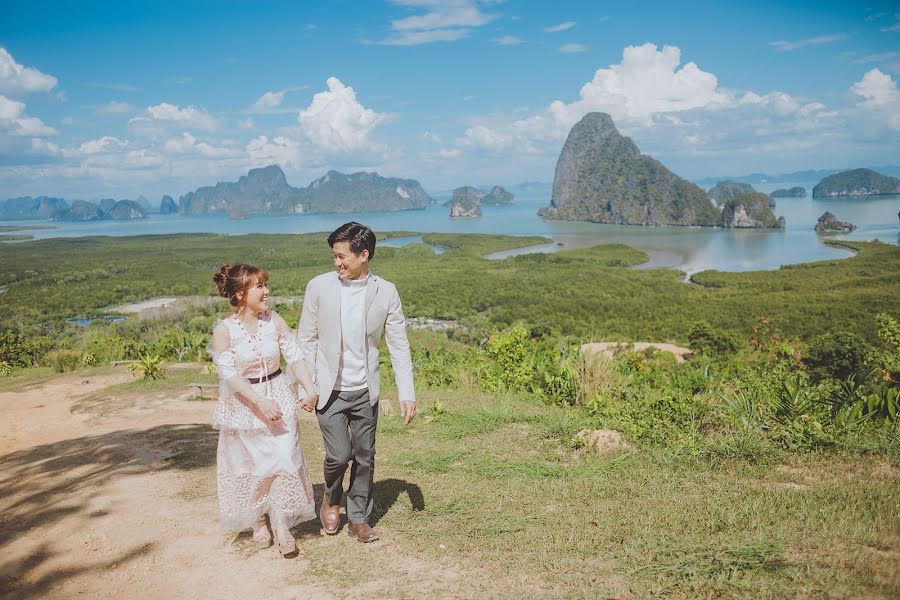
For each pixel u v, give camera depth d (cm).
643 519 316
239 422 304
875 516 295
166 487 412
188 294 12938
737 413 512
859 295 8894
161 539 324
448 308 10344
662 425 504
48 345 2048
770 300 9012
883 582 222
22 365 1803
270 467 301
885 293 8894
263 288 305
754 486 361
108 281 14675
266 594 263
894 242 19325
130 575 285
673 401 540
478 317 9575
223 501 306
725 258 16850
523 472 417
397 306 315
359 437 312
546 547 291
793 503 321
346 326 300
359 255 296
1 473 482
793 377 634
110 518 356
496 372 880
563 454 464
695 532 296
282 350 314
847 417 479
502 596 244
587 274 13738
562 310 9338
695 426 497
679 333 6675
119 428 680
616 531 304
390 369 1026
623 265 16100
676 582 244
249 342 303
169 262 18962
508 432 536
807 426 453
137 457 495
